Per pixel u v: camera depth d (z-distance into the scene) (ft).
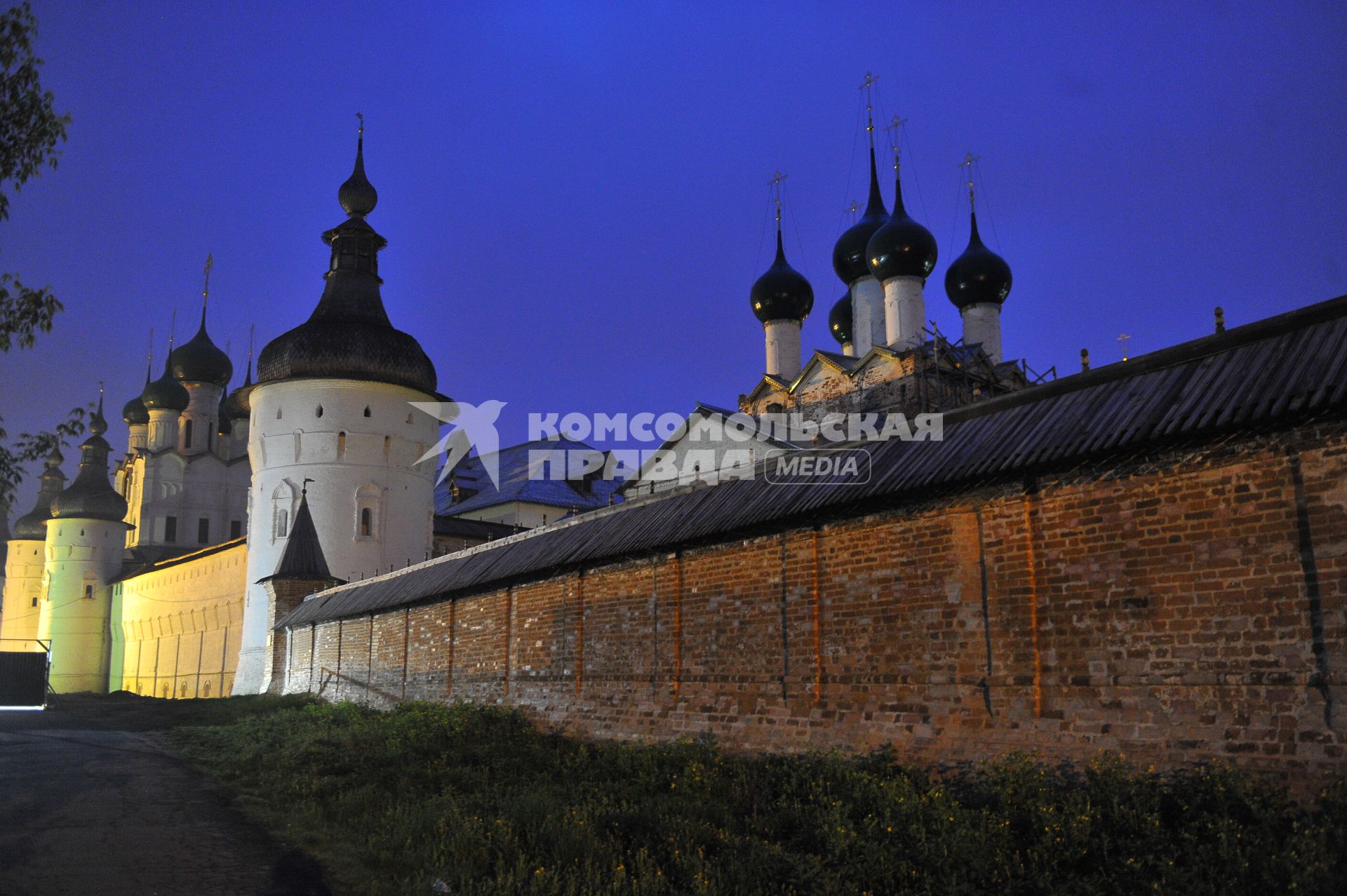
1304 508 28.68
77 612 227.20
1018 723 34.58
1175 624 31.04
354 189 155.33
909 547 39.55
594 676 56.34
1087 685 32.94
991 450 37.27
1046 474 35.22
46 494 266.57
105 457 238.27
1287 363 30.27
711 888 26.71
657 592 52.39
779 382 149.59
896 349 132.57
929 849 27.40
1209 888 22.98
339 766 50.60
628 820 33.71
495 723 60.23
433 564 84.79
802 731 42.22
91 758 62.18
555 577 61.46
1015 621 35.35
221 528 237.66
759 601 46.01
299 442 143.54
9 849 34.96
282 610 113.80
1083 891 24.48
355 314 150.82
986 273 140.15
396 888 30.01
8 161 40.40
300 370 144.66
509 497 180.96
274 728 73.15
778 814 32.89
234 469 240.94
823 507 42.34
